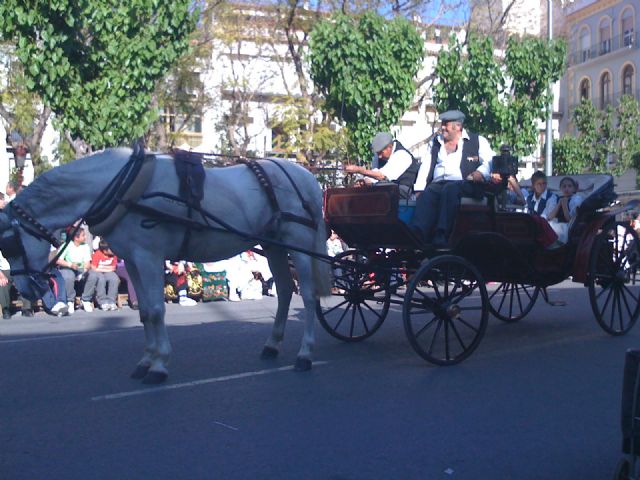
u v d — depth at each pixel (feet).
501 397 19.57
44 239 20.04
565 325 30.96
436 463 14.80
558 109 128.36
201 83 76.69
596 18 121.90
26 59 37.29
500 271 25.85
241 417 17.74
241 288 43.60
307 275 22.86
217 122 85.10
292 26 70.95
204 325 31.45
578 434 16.63
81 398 19.42
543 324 31.24
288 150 62.03
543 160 98.32
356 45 49.85
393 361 23.85
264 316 34.94
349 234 25.04
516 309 35.53
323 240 23.73
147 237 20.21
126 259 20.71
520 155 61.36
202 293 42.01
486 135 58.59
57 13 36.96
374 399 19.34
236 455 15.16
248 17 73.05
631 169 111.55
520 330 29.71
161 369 20.92
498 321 32.12
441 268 23.00
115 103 39.52
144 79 40.06
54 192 19.88
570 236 27.84
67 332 30.48
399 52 51.06
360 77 50.14
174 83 74.95
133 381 21.20
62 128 40.32
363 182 27.91
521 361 23.82
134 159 20.18
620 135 101.65
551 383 21.03
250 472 14.24
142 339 28.17
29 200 19.85
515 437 16.40
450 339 27.73
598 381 21.26
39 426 17.06
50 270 20.99
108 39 38.81
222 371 22.38
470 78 57.16
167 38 40.70
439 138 25.81
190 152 21.66
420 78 82.33
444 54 57.57
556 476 14.23
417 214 23.45
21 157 43.34
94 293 39.24
